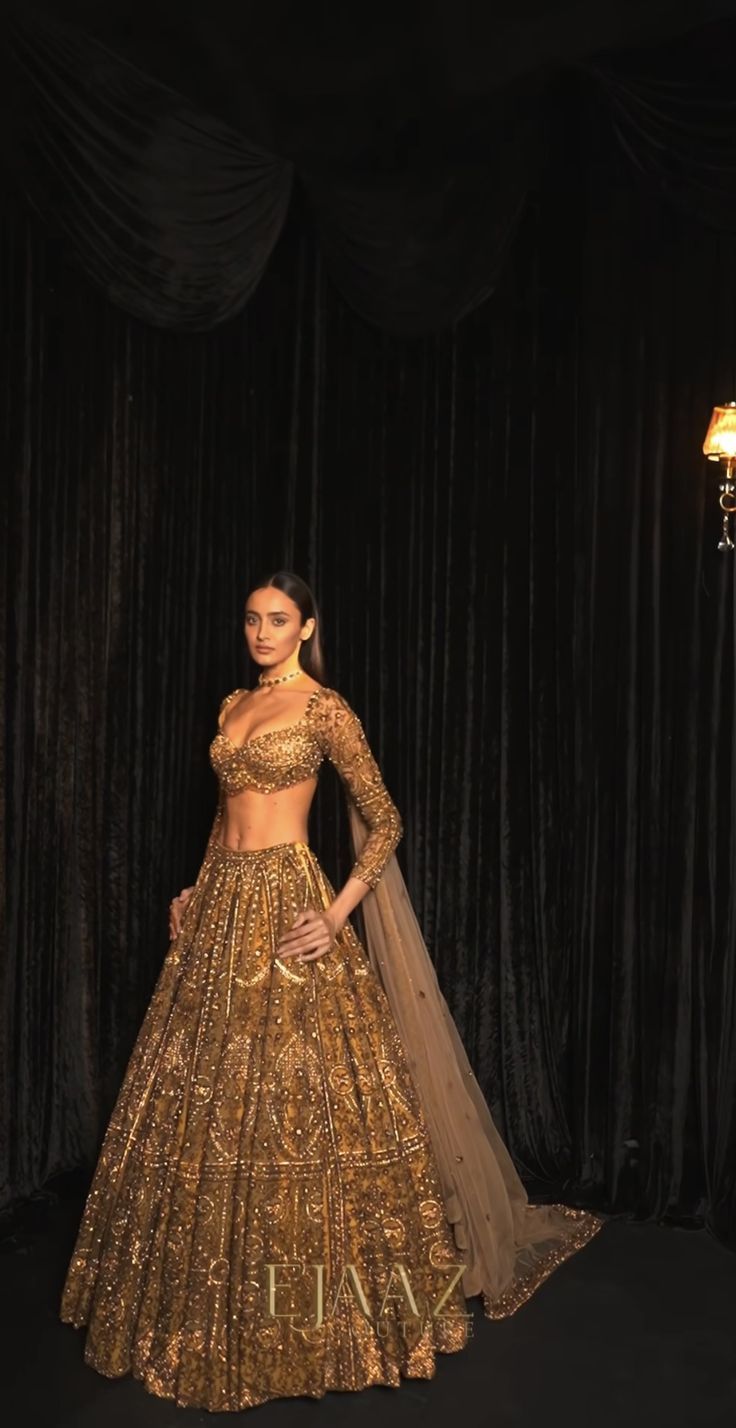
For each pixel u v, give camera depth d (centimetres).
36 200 319
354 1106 289
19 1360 288
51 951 363
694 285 362
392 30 348
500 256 379
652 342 368
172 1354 276
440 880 399
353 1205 286
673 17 347
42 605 350
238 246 362
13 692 341
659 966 369
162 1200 282
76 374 354
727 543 347
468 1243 317
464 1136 325
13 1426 264
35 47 312
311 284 391
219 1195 277
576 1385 284
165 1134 286
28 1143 361
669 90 352
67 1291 301
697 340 361
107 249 332
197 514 385
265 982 289
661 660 369
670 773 369
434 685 397
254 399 395
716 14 344
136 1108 296
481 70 362
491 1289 317
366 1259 285
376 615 396
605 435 377
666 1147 366
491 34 352
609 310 376
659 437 367
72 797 365
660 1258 343
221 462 390
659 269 366
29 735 349
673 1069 365
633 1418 271
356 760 310
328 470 394
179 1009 295
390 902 322
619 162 372
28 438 339
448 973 399
